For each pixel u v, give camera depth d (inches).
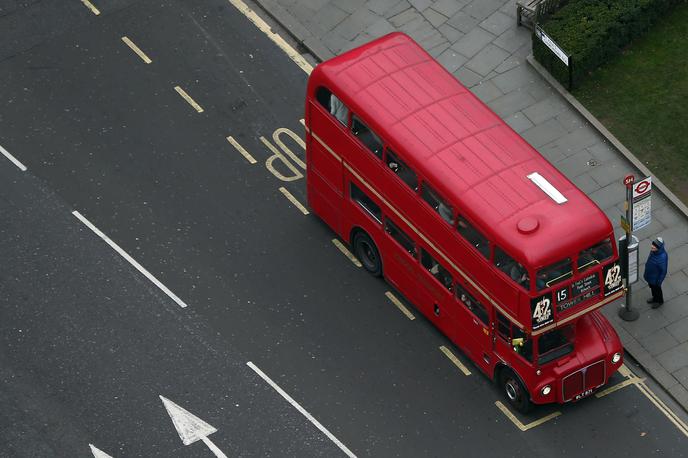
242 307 3521.2
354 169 3430.1
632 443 3267.7
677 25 4055.1
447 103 3331.7
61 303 3511.3
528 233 3078.2
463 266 3223.4
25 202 3713.1
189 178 3779.5
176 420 3289.9
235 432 3277.6
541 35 3875.5
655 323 3464.6
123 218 3688.5
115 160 3811.5
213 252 3629.4
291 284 3575.3
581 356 3238.2
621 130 3828.7
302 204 3732.8
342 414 3316.9
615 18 3951.8
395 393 3361.2
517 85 3946.9
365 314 3516.2
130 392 3341.5
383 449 3255.4
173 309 3508.9
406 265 3427.7
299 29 4111.7
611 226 3132.4
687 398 3339.1
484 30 4077.3
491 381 3378.4
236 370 3390.7
